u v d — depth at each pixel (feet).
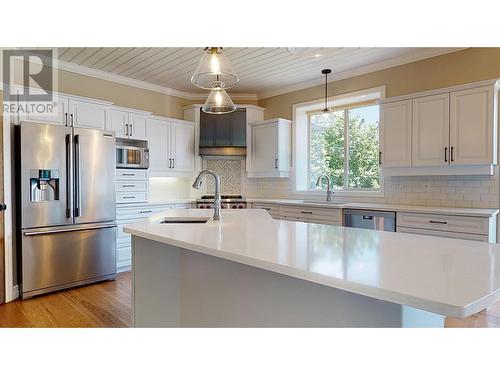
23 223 10.51
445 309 2.69
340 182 15.88
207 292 6.22
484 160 10.20
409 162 11.76
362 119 15.10
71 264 11.60
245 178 18.13
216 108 9.32
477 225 9.59
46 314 9.34
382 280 3.31
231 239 5.60
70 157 11.46
